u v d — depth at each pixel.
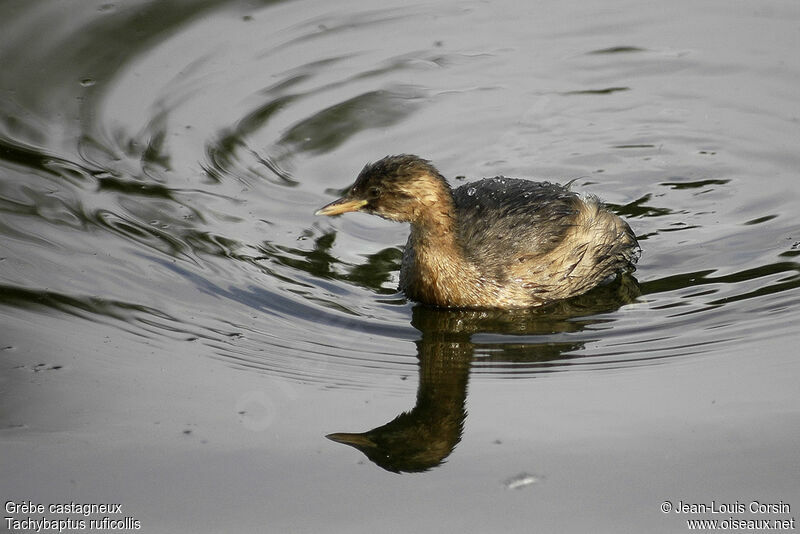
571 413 11.48
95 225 14.66
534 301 13.81
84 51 18.08
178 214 15.03
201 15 19.23
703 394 11.64
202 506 10.28
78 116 16.75
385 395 11.85
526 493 10.44
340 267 14.45
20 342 12.41
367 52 18.61
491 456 10.91
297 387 11.94
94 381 11.84
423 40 18.98
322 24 19.28
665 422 11.26
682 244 14.77
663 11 19.78
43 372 11.94
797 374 11.84
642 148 16.73
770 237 14.73
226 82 17.70
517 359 12.54
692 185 15.98
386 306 13.73
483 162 16.41
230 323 13.02
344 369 12.32
